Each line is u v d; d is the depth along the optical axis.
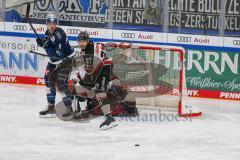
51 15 20.52
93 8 27.88
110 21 27.81
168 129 20.02
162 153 16.64
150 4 27.78
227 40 26.73
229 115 23.12
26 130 19.09
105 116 19.69
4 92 25.55
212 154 16.64
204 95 26.98
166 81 23.05
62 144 17.47
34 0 27.84
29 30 27.16
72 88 20.81
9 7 27.80
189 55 26.84
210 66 26.84
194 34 27.41
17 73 27.36
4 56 27.30
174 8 27.86
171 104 23.00
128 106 21.81
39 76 27.28
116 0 27.81
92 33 26.95
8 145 17.08
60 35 20.62
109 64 19.84
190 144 17.91
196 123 21.19
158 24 27.88
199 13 27.89
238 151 17.08
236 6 27.78
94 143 17.75
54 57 20.88
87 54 19.78
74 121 20.77
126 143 17.86
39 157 15.77
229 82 26.81
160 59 22.97
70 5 27.94
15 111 21.98
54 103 21.28
